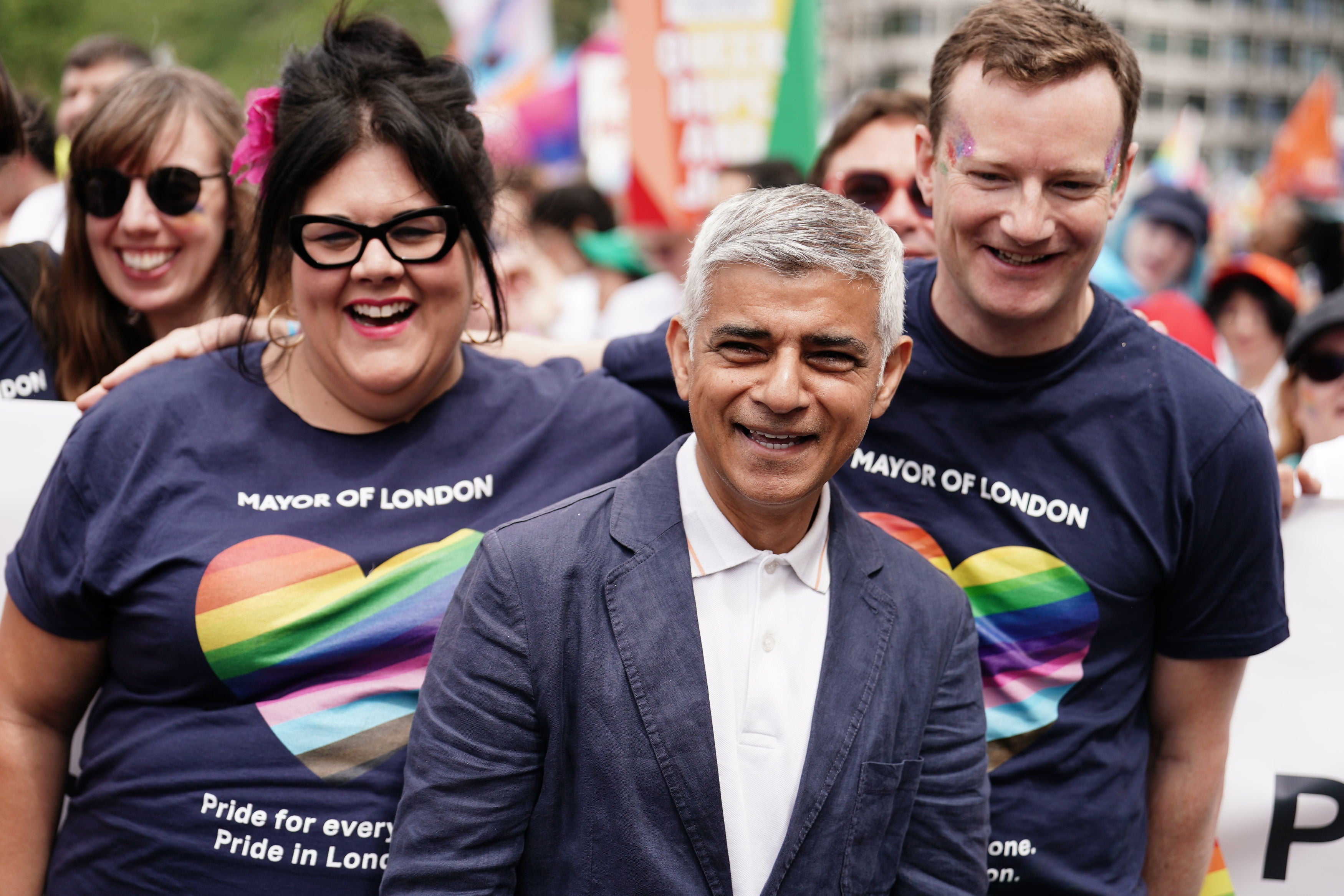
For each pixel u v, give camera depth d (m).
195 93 3.14
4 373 3.20
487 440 2.35
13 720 2.29
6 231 4.41
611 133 11.04
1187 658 2.45
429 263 2.18
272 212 2.22
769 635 1.91
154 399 2.26
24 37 17.38
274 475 2.25
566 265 8.11
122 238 3.10
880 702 1.92
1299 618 2.84
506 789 1.85
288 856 2.13
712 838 1.83
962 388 2.41
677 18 6.68
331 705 2.17
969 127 2.23
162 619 2.15
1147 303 5.78
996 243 2.24
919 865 1.98
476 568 1.93
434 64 2.30
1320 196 12.01
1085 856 2.39
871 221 1.83
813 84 6.67
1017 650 2.38
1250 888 2.85
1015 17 2.22
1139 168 26.23
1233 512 2.33
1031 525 2.38
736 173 6.62
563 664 1.88
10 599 2.27
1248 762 2.85
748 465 1.82
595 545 1.92
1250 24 42.16
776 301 1.76
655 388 2.54
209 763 2.15
